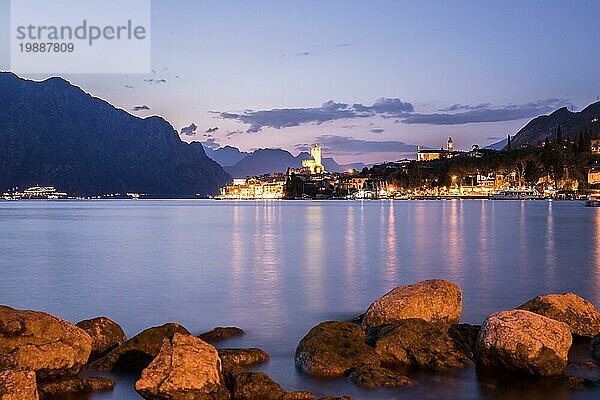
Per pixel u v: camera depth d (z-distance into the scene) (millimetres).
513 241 67125
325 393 15055
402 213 162750
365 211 183875
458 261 46844
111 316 25609
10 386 13148
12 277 38406
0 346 15469
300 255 52344
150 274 39469
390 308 19578
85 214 172375
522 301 28500
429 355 17188
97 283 35469
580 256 50188
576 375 16203
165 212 190125
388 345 17375
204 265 44688
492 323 17000
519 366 16203
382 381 15500
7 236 80312
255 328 22750
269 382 14680
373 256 51188
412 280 36094
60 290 32875
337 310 26391
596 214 145875
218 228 98625
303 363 16906
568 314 20094
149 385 14180
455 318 20062
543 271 40219
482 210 182875
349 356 16812
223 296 30328
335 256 51250
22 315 16188
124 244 66062
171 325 18172
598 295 30375
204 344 15250
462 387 15398
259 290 32250
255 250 57594
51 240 72688
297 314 25500
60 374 15938
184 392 14102
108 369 16953
